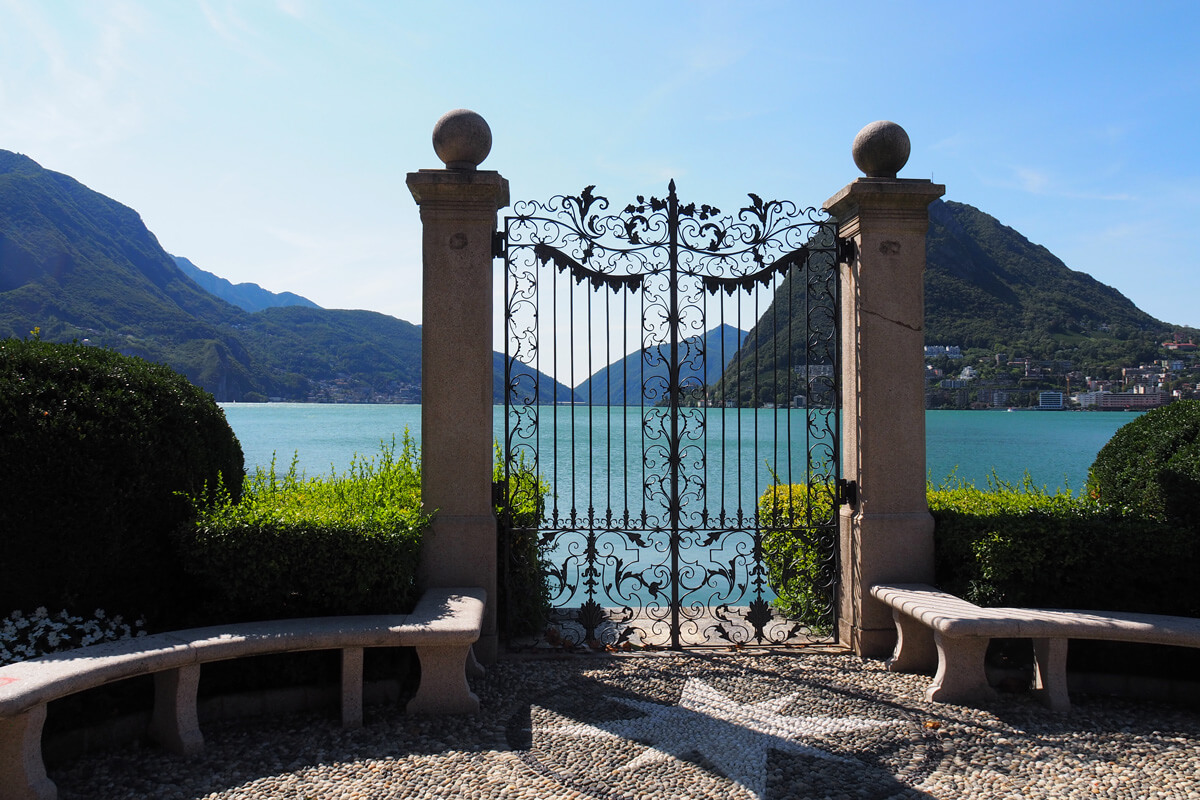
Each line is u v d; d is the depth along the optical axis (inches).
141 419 167.0
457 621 169.0
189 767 144.5
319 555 174.7
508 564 220.7
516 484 225.0
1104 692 188.1
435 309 204.8
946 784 137.6
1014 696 183.8
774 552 261.3
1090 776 141.3
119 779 139.3
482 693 185.8
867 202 211.3
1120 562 188.5
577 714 172.2
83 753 150.3
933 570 213.5
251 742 156.6
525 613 235.8
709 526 223.9
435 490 205.5
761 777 140.1
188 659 147.6
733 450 1054.4
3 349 163.9
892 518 211.5
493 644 206.5
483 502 206.1
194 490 181.6
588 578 222.1
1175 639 165.2
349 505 209.0
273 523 174.4
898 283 213.2
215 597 177.6
